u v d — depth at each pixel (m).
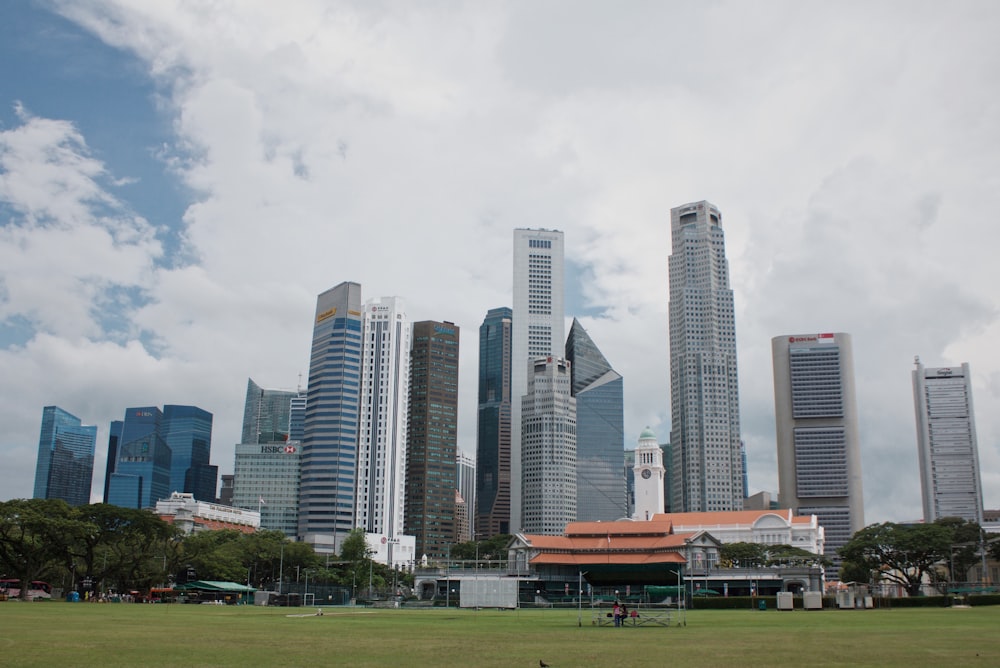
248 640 55.12
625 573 171.62
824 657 44.66
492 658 44.22
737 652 47.97
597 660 43.28
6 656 42.31
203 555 193.62
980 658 43.56
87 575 164.25
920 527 191.00
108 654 43.88
